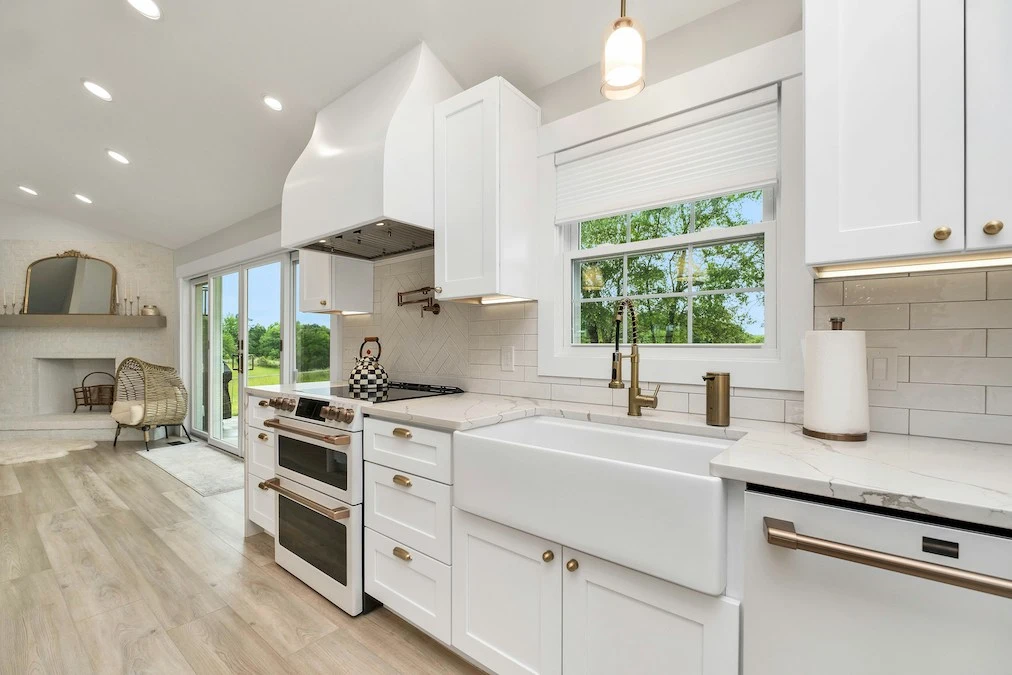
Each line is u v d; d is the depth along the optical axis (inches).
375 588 74.3
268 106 109.4
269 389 102.8
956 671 30.9
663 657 43.8
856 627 34.3
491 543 57.7
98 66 108.5
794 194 59.4
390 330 116.7
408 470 68.9
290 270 159.2
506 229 77.8
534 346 86.3
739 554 40.5
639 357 72.1
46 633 70.8
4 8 94.2
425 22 81.0
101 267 228.2
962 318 49.6
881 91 43.3
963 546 30.9
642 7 69.4
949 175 40.2
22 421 209.6
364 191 82.0
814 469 38.4
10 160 164.7
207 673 62.5
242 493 138.3
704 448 57.3
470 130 80.1
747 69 63.0
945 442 48.7
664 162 71.3
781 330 60.7
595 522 46.7
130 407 191.0
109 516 119.6
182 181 157.8
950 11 40.3
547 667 52.3
